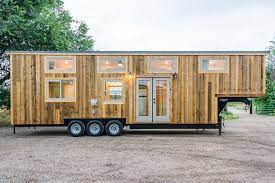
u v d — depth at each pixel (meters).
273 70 36.50
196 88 14.51
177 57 14.51
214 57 14.46
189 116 14.47
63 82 14.42
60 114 14.34
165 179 7.23
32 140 12.98
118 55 14.49
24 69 14.33
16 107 14.31
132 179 7.24
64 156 9.69
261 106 31.62
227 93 14.44
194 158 9.44
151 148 11.05
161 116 14.50
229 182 7.01
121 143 12.12
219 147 11.27
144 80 14.53
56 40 19.52
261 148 11.12
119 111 14.44
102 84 14.47
